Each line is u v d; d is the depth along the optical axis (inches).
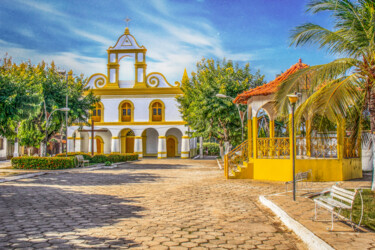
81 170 853.2
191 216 313.7
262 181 578.6
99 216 311.4
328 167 557.3
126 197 427.2
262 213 329.1
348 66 386.9
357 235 227.9
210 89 918.4
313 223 263.6
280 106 415.5
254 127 617.3
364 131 492.7
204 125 1043.9
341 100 370.9
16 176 673.6
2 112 659.4
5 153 1502.2
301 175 421.1
